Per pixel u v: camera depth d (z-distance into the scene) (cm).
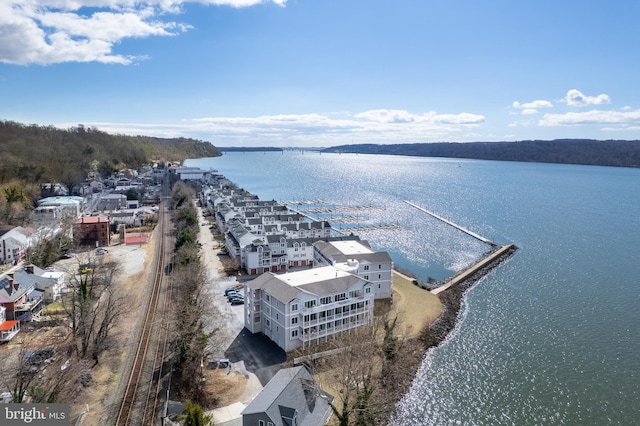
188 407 5734
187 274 11144
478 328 10106
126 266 13325
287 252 13438
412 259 16112
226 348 8375
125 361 7725
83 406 6381
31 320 9038
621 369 8294
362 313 9125
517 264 15125
